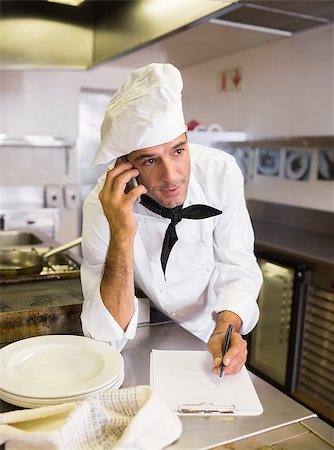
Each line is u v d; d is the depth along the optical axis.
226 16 1.92
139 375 0.98
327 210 2.93
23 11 2.08
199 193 1.28
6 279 1.48
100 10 2.09
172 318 1.36
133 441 0.68
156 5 1.61
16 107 4.15
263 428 0.80
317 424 0.82
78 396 0.82
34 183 4.28
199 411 0.83
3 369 0.91
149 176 1.01
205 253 1.31
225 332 1.08
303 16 1.86
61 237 4.36
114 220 1.02
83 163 4.55
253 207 3.53
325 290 2.25
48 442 0.67
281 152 3.28
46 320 1.22
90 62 2.24
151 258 1.29
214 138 3.54
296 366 2.41
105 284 1.08
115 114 0.96
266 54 3.33
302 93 3.07
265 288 2.63
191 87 4.30
